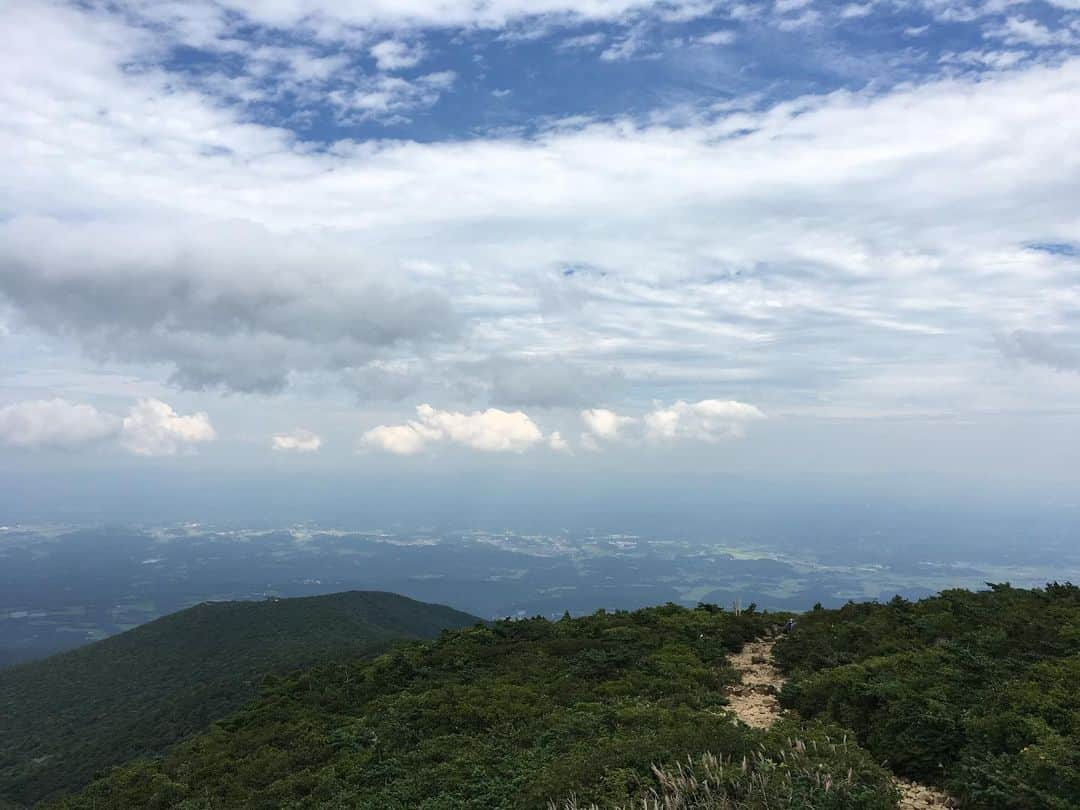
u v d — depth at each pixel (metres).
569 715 14.88
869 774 9.30
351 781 14.36
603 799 9.41
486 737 14.92
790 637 19.23
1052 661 12.60
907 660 13.78
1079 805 7.95
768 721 13.61
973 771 9.16
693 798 8.98
